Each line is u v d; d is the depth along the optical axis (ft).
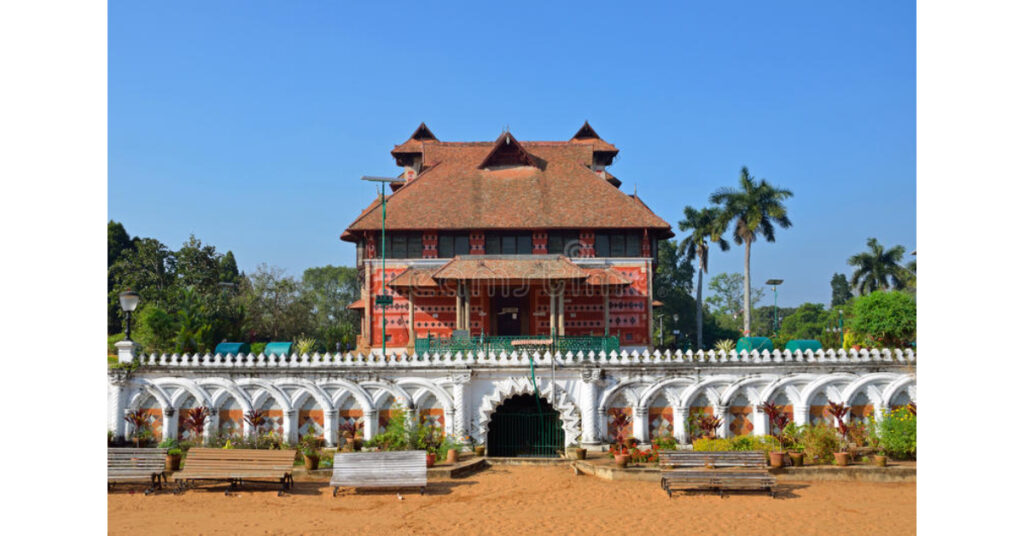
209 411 98.58
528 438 104.78
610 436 100.17
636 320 150.30
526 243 151.43
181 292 160.25
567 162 173.27
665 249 317.01
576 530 60.49
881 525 61.11
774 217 207.82
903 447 84.07
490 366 100.58
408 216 152.15
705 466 77.25
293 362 100.48
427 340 123.54
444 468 82.43
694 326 316.40
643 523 62.44
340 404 100.63
